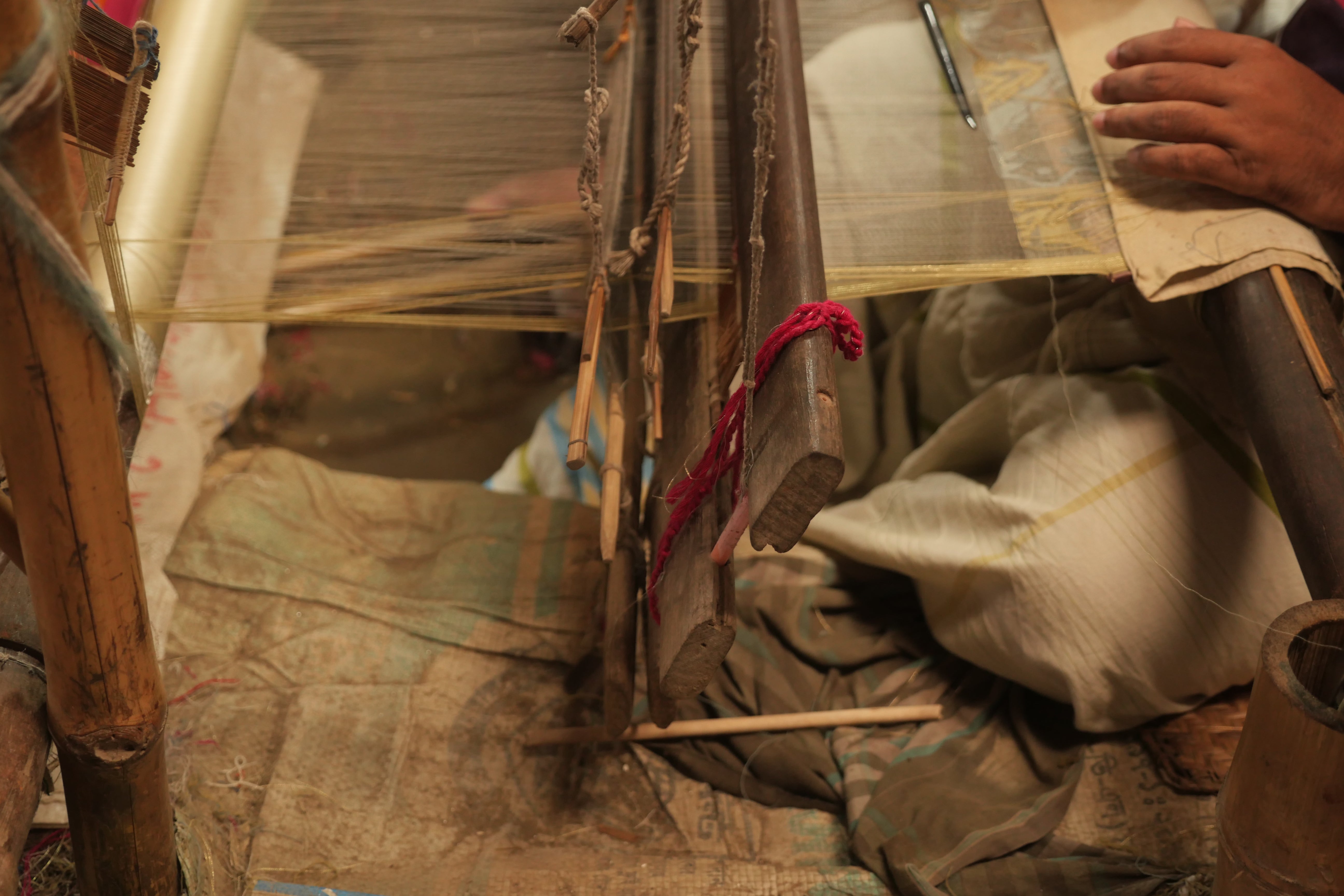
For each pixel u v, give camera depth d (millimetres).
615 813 1564
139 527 1838
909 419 2072
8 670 1037
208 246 1468
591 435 2232
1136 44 1530
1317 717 906
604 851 1496
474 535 1993
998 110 1654
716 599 1053
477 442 2738
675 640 1095
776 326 1084
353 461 2643
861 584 1879
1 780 972
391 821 1526
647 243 1315
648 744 1646
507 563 1942
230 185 1532
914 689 1729
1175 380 1617
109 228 1158
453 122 1647
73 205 785
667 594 1175
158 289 1418
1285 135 1419
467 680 1737
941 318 1955
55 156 747
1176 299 1634
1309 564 1147
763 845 1521
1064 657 1536
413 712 1677
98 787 1012
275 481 2053
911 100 1669
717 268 1380
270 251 1478
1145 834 1493
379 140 1635
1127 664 1519
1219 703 1610
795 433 925
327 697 1686
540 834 1533
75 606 896
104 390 829
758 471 982
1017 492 1630
